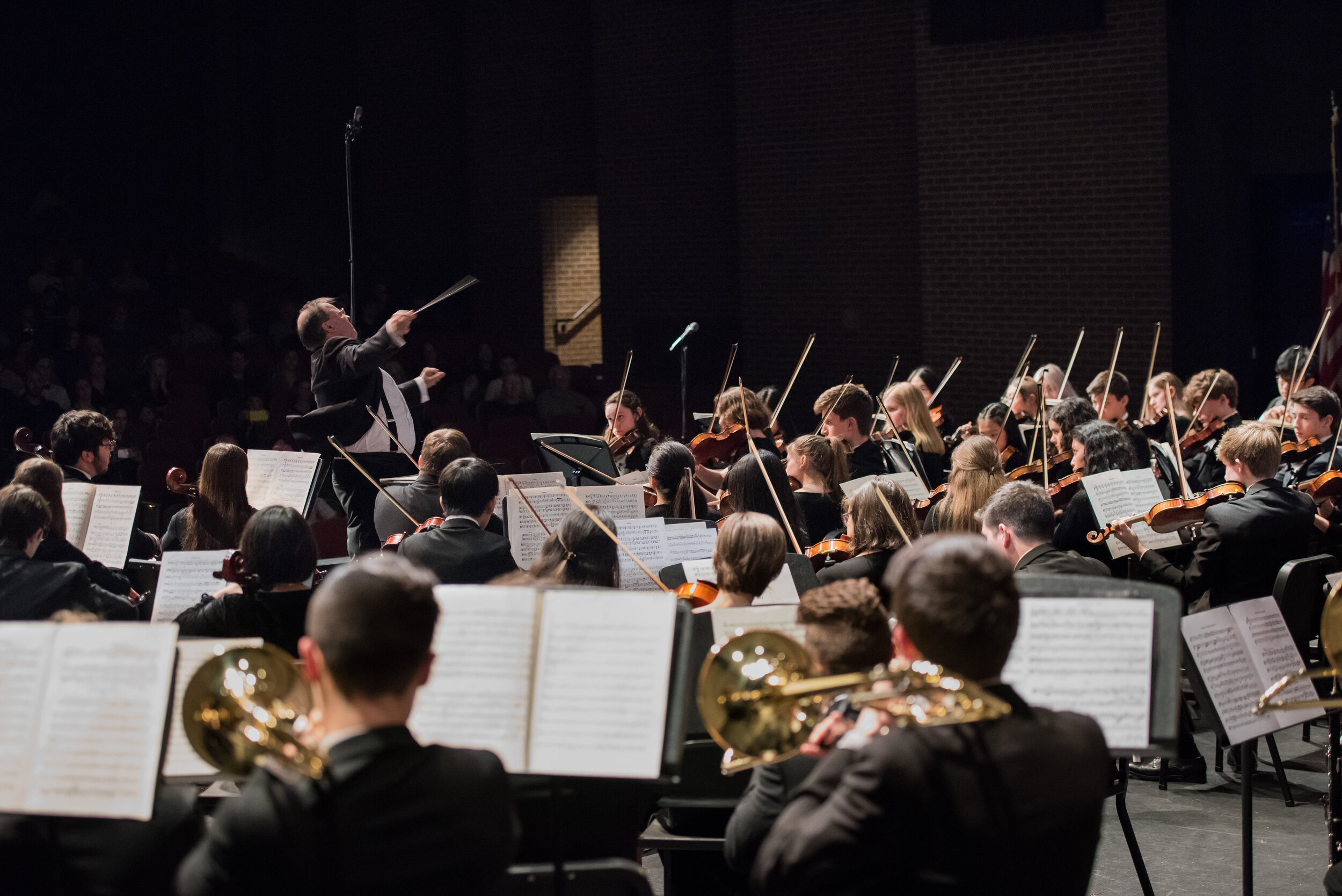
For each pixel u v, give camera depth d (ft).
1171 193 37.58
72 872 8.00
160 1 60.85
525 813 9.55
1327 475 19.08
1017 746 6.39
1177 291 37.86
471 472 15.51
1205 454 24.71
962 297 41.83
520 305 58.34
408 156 61.16
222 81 62.44
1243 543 16.71
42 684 7.54
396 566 6.61
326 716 6.57
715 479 23.94
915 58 42.70
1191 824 16.29
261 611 12.69
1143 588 8.55
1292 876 14.64
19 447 23.57
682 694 8.18
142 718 7.45
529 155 56.90
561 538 13.32
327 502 30.96
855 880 6.29
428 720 8.14
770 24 46.91
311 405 38.17
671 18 50.78
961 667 6.57
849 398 23.25
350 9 61.98
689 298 51.85
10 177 58.29
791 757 8.78
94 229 60.49
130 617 14.02
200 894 6.26
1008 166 40.37
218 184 63.00
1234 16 36.65
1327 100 36.27
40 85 58.70
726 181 50.37
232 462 18.16
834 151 46.03
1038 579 8.84
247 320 48.80
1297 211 37.63
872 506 14.93
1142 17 37.42
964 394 42.16
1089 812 6.48
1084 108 38.73
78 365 43.55
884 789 6.25
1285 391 26.68
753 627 10.19
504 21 56.75
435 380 26.53
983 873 6.23
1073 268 39.55
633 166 52.65
